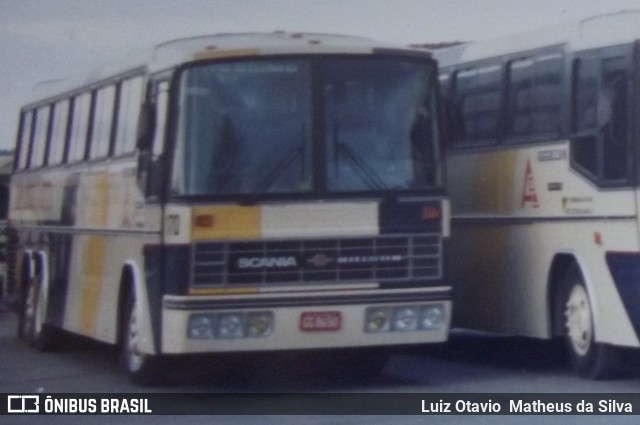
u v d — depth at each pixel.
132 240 21.39
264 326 19.50
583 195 20.92
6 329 35.03
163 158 19.80
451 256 25.14
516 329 23.02
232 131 19.62
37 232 28.66
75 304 25.09
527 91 22.77
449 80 25.31
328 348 19.73
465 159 24.62
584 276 20.95
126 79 22.77
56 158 27.62
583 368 21.47
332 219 19.69
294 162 19.70
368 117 20.06
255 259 19.47
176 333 19.38
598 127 20.48
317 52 19.95
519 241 22.86
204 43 20.31
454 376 22.67
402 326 19.95
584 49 21.02
